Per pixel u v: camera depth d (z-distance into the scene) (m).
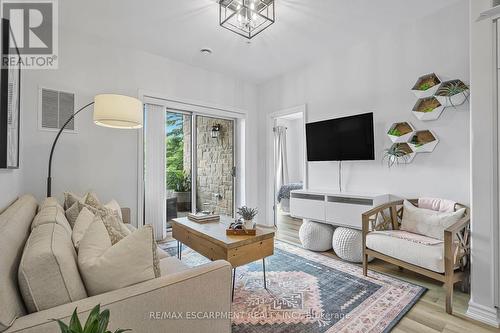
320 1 2.38
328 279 2.33
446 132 2.50
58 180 2.76
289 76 4.10
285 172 6.74
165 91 3.57
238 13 2.41
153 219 3.53
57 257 0.86
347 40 3.13
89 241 1.08
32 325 0.74
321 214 3.14
